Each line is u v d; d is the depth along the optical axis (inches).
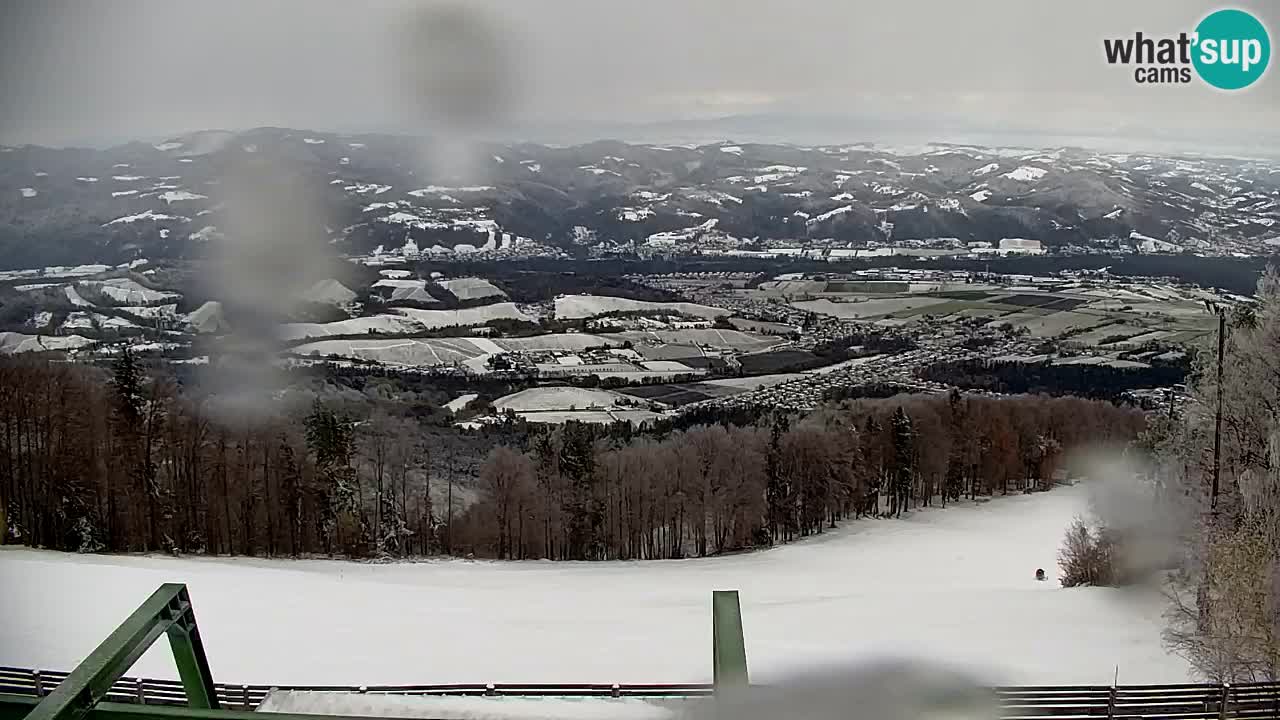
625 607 735.7
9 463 1112.2
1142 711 426.0
